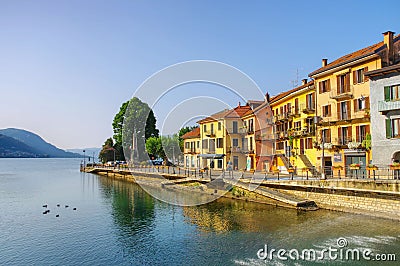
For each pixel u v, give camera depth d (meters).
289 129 42.78
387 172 28.45
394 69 28.02
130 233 22.39
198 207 30.12
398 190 22.91
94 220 26.89
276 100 47.34
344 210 26.38
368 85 31.44
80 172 96.50
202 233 21.62
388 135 28.86
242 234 21.11
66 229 24.20
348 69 33.53
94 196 41.53
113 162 85.06
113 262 17.39
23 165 163.00
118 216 27.95
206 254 17.73
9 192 46.62
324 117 36.56
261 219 25.05
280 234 20.83
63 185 56.59
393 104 28.17
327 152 36.00
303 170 32.38
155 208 30.66
